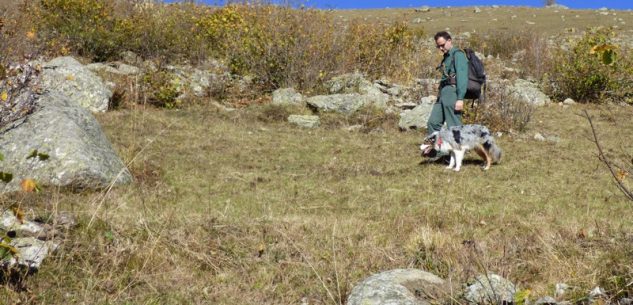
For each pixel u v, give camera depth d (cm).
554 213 686
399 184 831
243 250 529
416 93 1527
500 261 502
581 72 1672
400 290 414
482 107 1273
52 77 1188
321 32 1688
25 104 777
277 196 758
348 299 422
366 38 1786
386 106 1404
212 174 855
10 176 339
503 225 630
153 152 949
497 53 2403
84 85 1207
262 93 1502
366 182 841
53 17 1656
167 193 746
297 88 1520
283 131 1201
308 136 1162
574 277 462
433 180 860
